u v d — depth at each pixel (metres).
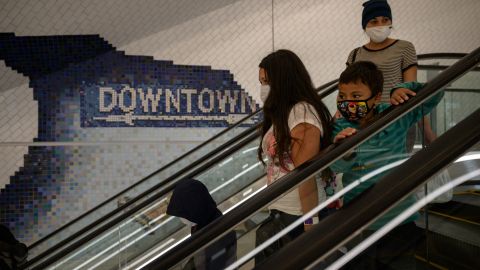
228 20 6.73
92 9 6.40
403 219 1.77
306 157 2.30
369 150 2.13
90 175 6.41
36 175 6.30
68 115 6.38
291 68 2.45
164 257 1.63
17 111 6.27
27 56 6.29
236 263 1.90
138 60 6.53
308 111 2.36
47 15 6.31
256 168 4.69
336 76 7.00
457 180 1.91
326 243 1.36
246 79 6.79
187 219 2.47
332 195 2.06
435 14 7.32
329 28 6.99
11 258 2.71
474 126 1.58
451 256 1.88
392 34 7.23
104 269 4.18
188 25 6.64
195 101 6.66
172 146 6.59
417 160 1.54
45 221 6.30
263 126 2.71
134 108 6.52
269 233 2.01
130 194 6.38
